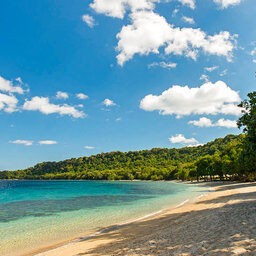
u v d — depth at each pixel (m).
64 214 27.95
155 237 11.99
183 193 49.50
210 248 8.14
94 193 64.56
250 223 11.48
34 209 33.66
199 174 100.25
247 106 15.73
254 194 26.97
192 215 18.33
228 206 19.81
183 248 8.76
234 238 9.01
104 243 12.84
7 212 30.95
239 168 58.38
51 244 14.65
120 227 17.83
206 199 30.06
